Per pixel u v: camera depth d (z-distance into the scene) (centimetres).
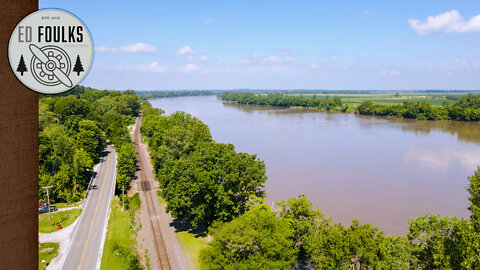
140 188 6806
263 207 4156
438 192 6769
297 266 3859
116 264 3844
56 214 5197
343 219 5562
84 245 4303
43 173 5800
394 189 6938
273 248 3114
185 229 5022
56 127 8019
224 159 4894
